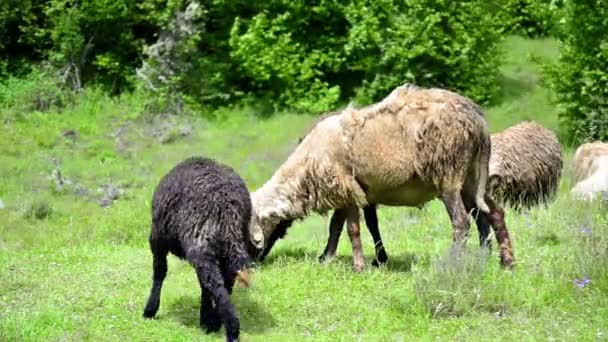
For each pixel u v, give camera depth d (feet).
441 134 35.47
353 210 38.75
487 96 78.89
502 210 37.14
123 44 86.94
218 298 29.12
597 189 47.67
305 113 79.00
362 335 30.32
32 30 85.56
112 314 33.55
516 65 86.89
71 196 60.95
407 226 49.44
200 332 31.53
